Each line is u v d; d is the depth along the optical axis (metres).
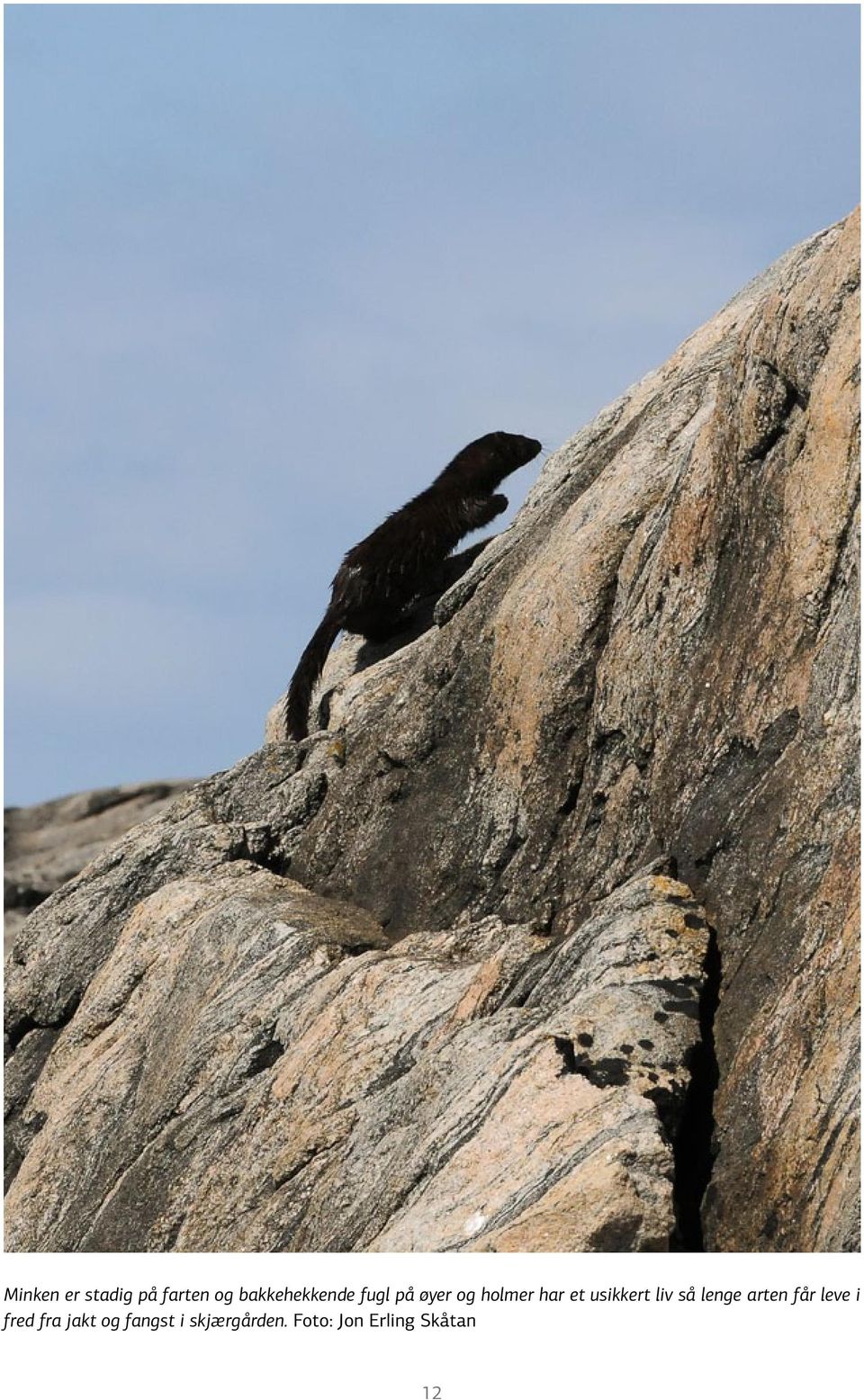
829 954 11.36
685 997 11.94
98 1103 15.48
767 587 12.88
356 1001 13.77
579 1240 10.69
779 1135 11.05
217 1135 13.95
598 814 14.22
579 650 14.56
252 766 17.45
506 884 14.77
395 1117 12.68
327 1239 12.48
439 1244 11.19
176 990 15.55
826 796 11.94
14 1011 17.44
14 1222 15.26
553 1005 12.55
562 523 15.58
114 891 17.16
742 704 12.88
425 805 15.70
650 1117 11.06
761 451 13.12
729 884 12.48
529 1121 11.45
